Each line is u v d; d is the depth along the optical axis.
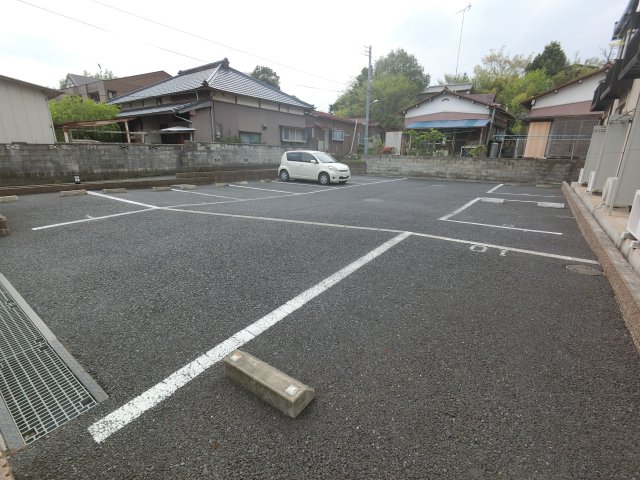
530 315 2.32
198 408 1.51
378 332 2.12
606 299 2.57
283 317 2.30
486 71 30.50
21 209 5.96
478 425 1.42
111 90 23.31
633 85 6.00
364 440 1.35
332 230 4.74
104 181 9.09
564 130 12.91
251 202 7.26
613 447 1.31
